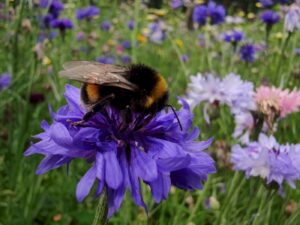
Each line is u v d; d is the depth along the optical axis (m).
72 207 0.12
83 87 0.06
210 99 0.11
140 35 0.25
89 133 0.06
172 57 0.24
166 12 0.28
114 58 0.22
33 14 0.15
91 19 0.24
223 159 0.11
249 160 0.08
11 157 0.12
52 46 0.18
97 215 0.06
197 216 0.11
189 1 0.24
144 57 0.24
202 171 0.06
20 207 0.11
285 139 0.13
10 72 0.14
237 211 0.10
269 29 0.18
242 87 0.11
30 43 0.15
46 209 0.12
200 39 0.26
